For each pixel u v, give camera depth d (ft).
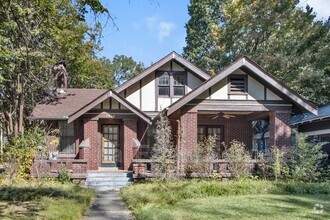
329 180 48.21
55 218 25.54
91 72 99.50
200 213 28.78
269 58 92.32
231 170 51.34
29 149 52.60
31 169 52.21
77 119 63.67
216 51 117.19
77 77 92.63
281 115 57.06
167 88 68.08
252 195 39.63
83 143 58.75
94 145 61.62
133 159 59.06
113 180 55.31
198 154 52.49
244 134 70.44
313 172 49.24
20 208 28.78
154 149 53.88
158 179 49.88
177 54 67.10
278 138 56.54
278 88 55.62
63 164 53.83
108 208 34.09
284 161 51.08
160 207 31.40
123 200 39.01
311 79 85.51
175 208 31.12
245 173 50.70
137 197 35.60
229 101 56.54
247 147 69.92
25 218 24.98
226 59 108.88
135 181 54.44
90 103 60.03
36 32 28.43
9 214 26.40
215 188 40.52
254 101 56.90
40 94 68.23
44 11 25.63
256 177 49.83
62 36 48.85
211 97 56.39
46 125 63.72
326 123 66.69
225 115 67.41
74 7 23.76
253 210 30.14
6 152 51.75
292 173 49.73
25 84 59.77
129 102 61.77
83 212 30.96
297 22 91.81
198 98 56.13
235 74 57.11
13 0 20.90
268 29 97.40
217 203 33.83
